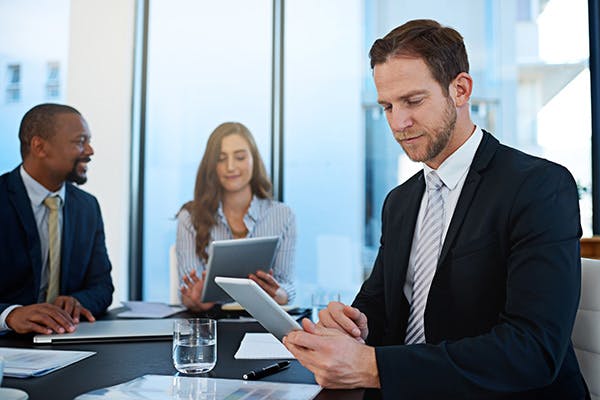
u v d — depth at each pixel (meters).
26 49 3.53
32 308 1.58
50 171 2.09
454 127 1.29
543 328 1.05
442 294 1.28
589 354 1.30
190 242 2.67
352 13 3.51
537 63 3.30
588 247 2.30
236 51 3.61
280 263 2.70
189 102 3.63
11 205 2.01
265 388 1.02
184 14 3.64
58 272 2.08
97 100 3.49
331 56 3.53
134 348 1.39
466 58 1.29
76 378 1.10
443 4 3.41
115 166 3.47
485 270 1.23
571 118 3.25
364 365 1.03
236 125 2.80
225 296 2.02
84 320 1.75
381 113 3.48
